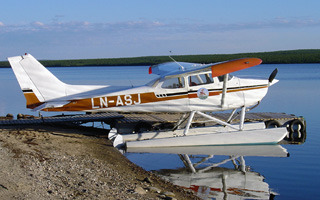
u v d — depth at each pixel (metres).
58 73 70.00
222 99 10.84
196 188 7.54
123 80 41.53
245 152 10.74
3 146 8.99
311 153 10.75
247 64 9.45
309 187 7.80
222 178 8.29
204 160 9.80
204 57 107.81
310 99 24.88
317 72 55.53
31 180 6.50
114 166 8.52
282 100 24.55
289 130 13.73
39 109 10.38
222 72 9.59
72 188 6.39
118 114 14.48
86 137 11.70
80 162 8.46
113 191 6.50
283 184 7.98
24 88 10.85
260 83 11.34
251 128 12.37
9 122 12.79
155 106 10.95
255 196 7.20
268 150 11.03
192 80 10.94
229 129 12.24
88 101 10.85
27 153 8.50
